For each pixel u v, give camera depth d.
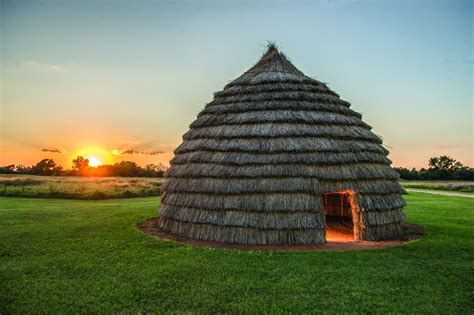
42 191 38.94
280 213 13.95
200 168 15.55
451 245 14.07
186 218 15.28
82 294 8.86
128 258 11.88
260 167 14.44
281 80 17.03
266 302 8.43
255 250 12.95
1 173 91.62
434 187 64.94
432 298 8.74
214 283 9.57
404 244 14.13
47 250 13.01
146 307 8.12
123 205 29.98
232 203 14.33
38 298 8.63
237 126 15.75
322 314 7.87
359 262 11.49
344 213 22.72
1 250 13.00
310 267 10.94
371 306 8.27
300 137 15.02
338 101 17.36
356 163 15.22
